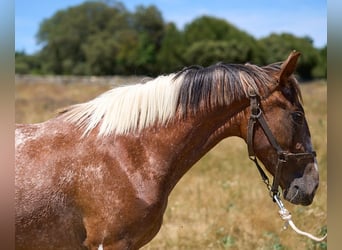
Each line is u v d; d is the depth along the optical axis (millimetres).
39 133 3344
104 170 3219
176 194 7105
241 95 3369
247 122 3391
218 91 3375
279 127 3328
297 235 5402
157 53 53625
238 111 3410
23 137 3314
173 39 49375
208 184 7473
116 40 60031
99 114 3342
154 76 3740
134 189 3221
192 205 6566
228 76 3379
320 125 9125
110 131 3297
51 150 3260
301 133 3361
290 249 5215
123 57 55906
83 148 3262
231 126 3439
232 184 7230
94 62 57438
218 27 49469
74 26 63812
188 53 43594
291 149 3346
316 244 5109
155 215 3281
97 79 30250
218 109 3387
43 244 3230
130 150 3277
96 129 3316
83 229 3277
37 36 65312
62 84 28125
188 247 5434
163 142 3334
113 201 3193
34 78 29969
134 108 3324
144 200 3229
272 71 3455
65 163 3229
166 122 3355
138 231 3252
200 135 3414
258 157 3449
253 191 6938
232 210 6293
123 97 3352
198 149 3439
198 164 8758
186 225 5910
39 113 14719
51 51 62344
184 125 3363
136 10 64750
